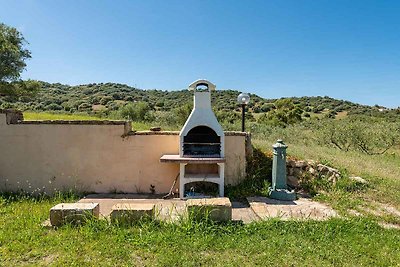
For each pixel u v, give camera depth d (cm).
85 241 482
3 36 2358
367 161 1150
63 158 820
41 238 491
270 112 3662
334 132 1762
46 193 818
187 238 493
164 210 664
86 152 821
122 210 546
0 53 2247
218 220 559
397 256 445
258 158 891
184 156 777
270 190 773
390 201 728
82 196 792
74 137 818
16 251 448
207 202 575
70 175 822
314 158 983
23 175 819
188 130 773
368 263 425
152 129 888
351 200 727
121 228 529
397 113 3688
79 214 546
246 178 852
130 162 825
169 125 2223
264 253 447
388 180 869
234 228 537
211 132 816
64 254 441
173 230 523
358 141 1700
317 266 413
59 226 545
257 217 621
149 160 826
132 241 480
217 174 819
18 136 815
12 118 812
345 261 429
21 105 3400
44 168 820
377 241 499
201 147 812
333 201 724
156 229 530
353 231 537
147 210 549
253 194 789
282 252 452
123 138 821
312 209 671
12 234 505
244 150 845
